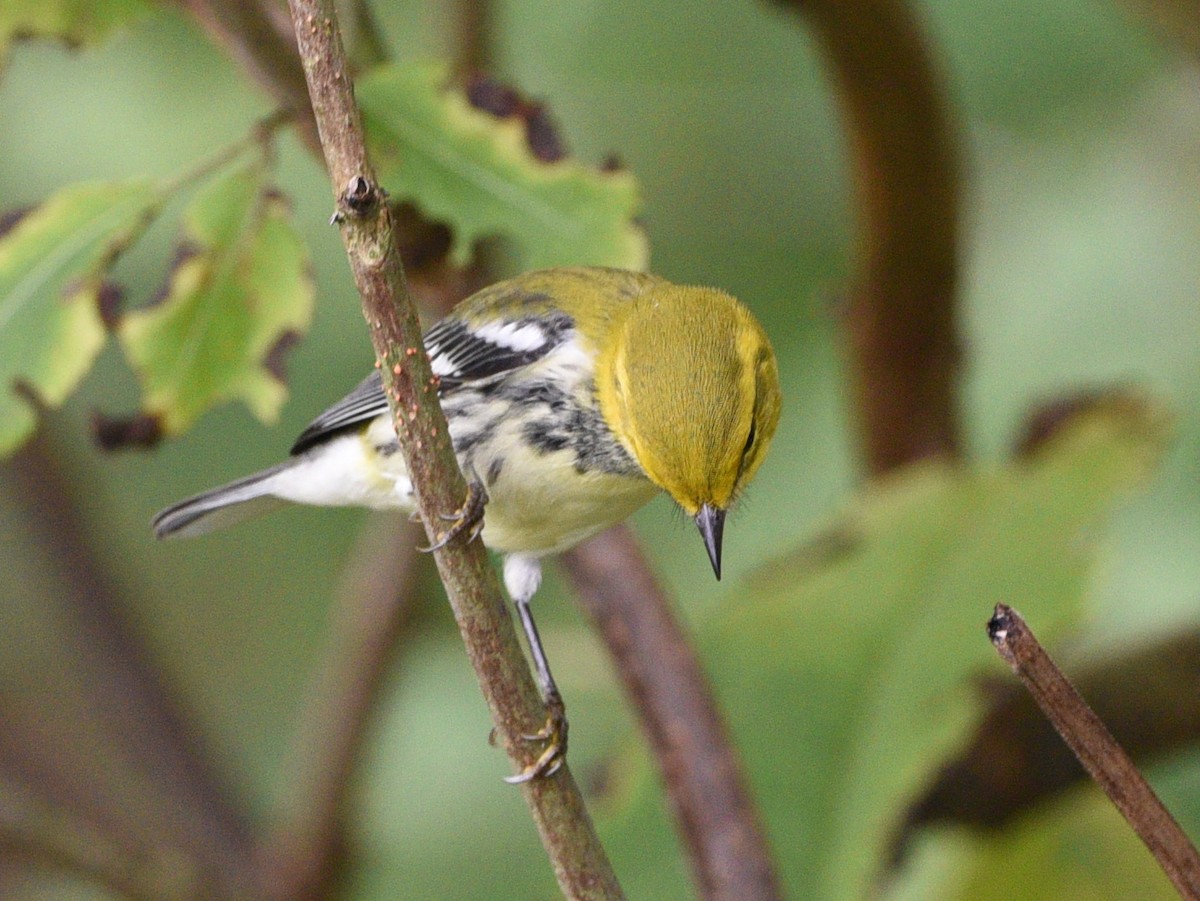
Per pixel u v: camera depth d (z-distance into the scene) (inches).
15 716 484.7
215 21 313.4
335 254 471.5
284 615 548.1
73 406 522.3
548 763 233.8
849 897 333.4
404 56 499.2
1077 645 393.4
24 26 319.9
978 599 375.2
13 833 408.8
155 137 479.5
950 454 436.5
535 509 347.3
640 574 324.5
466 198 316.8
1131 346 450.3
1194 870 185.8
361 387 364.2
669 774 308.7
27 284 310.2
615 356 341.7
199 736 482.0
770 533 465.1
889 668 369.4
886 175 400.8
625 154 492.1
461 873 448.1
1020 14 458.0
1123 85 462.0
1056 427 427.8
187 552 551.5
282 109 311.9
